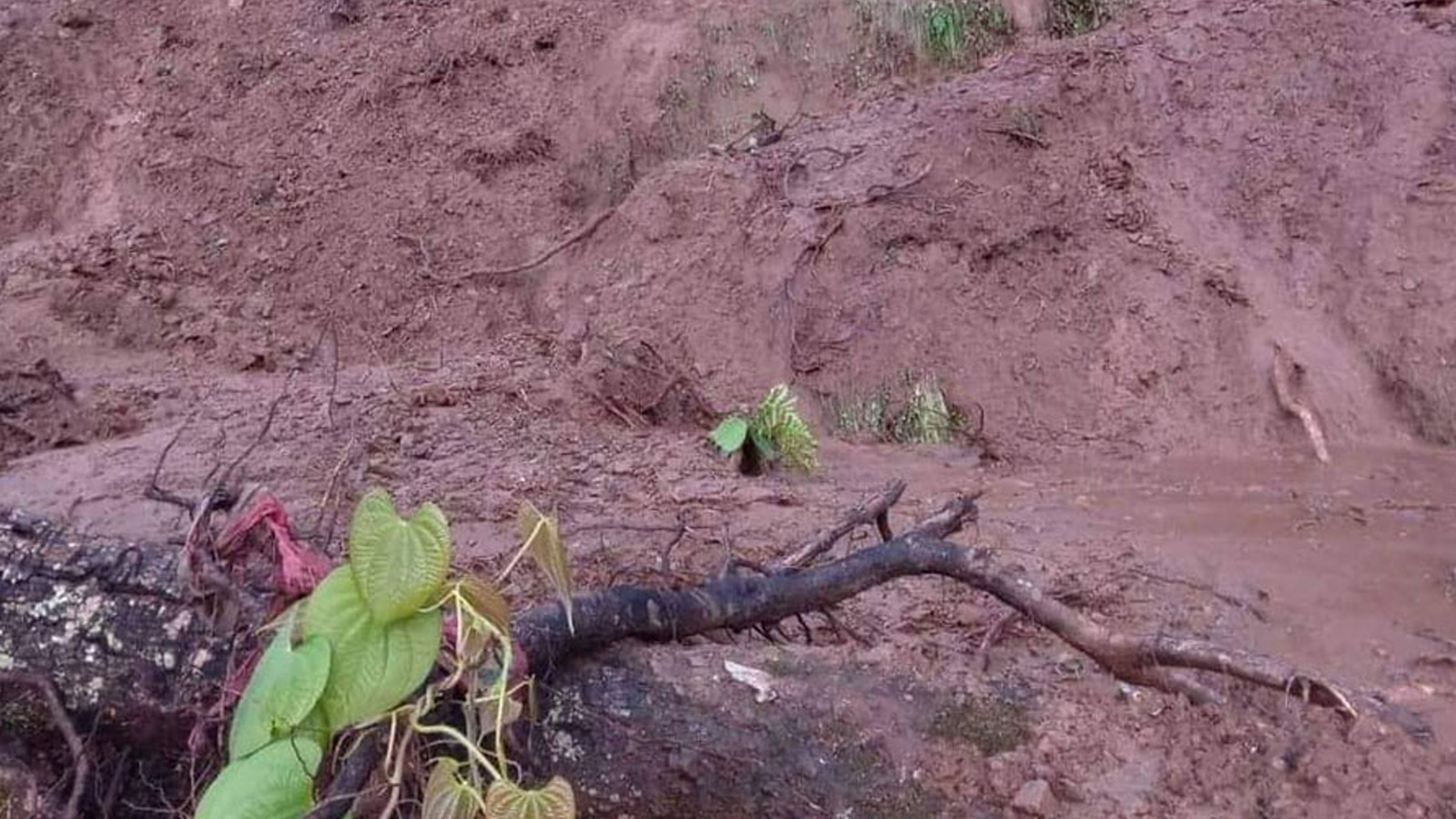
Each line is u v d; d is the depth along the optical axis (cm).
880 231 783
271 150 964
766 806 338
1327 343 726
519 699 324
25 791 351
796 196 811
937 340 755
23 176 987
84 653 346
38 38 1043
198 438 666
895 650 389
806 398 751
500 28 998
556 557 299
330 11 1030
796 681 355
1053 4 939
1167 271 752
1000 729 352
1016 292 765
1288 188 772
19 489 591
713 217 813
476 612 284
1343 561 520
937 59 934
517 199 924
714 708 346
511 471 622
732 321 776
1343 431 704
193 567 330
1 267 881
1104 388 727
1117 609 466
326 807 281
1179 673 374
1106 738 352
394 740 287
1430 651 434
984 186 802
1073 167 800
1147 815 329
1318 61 812
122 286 872
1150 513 586
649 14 984
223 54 1020
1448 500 605
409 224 917
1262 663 357
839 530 425
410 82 983
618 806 342
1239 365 721
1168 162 791
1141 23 884
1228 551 532
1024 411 729
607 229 855
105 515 551
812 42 949
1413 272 733
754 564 410
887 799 336
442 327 864
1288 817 326
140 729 348
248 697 278
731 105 939
